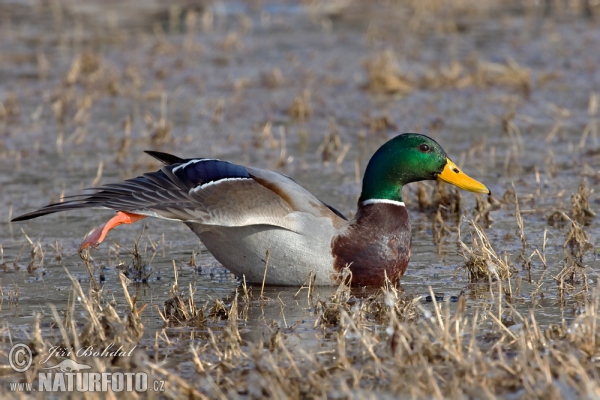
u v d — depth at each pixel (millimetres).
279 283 15266
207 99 29203
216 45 35719
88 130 26484
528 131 26047
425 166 15672
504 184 21562
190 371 11617
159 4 44156
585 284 14547
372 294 14750
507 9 42312
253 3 44656
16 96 29500
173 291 14328
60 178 22375
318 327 13164
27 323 13453
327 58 33625
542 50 34156
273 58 33875
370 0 44969
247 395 10906
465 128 26375
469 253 15859
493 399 10188
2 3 44594
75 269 16281
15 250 17438
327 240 14883
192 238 18281
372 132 26016
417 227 18891
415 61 32969
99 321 12688
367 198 15516
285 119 27453
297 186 15195
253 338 12773
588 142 24750
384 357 11508
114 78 30094
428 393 10469
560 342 11703
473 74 30297
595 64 32156
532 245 17234
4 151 24656
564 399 10281
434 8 42312
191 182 14336
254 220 14266
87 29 38594
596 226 18281
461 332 11875
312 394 10641
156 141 25359
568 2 43125
